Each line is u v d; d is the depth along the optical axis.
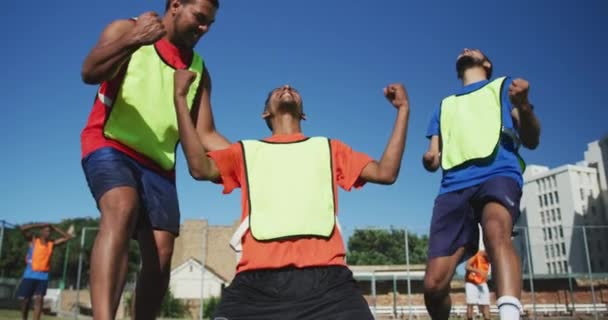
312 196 2.29
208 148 2.80
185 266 24.66
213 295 23.38
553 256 15.88
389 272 15.84
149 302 2.63
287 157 2.39
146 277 2.59
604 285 15.99
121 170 2.30
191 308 22.28
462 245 3.20
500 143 3.11
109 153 2.34
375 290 14.98
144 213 2.50
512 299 2.36
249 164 2.38
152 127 2.53
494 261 2.59
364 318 1.96
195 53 2.83
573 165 57.84
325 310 2.00
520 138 3.22
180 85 2.29
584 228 15.06
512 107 3.29
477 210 3.10
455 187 3.20
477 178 3.09
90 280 2.04
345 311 1.98
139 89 2.51
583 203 56.97
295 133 2.63
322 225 2.23
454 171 3.25
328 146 2.45
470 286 9.92
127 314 18.69
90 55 2.20
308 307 2.00
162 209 2.55
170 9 2.67
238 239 2.25
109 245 2.07
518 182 3.00
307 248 2.16
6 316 14.47
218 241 40.50
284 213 2.24
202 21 2.65
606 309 15.87
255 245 2.19
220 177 2.37
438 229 3.24
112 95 2.45
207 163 2.31
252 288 2.10
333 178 2.37
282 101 2.62
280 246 2.17
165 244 2.57
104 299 1.98
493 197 2.89
